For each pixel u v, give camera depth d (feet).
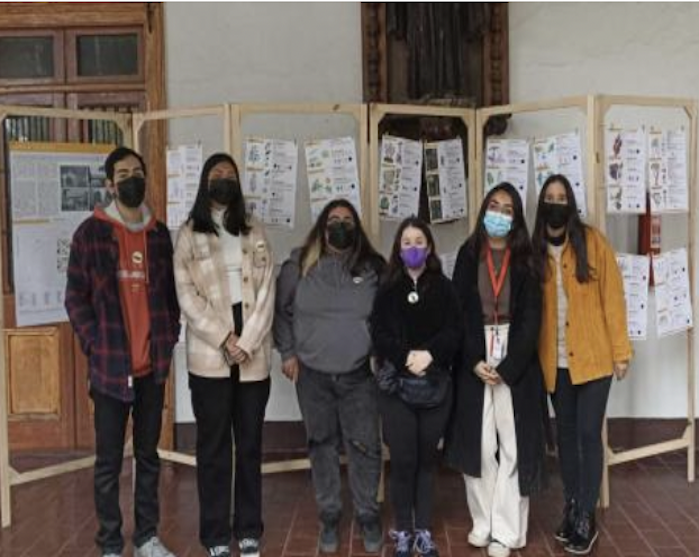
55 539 12.67
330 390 11.64
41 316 13.98
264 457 16.38
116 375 10.69
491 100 15.98
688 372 15.28
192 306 10.81
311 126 16.30
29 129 16.62
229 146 13.94
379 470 11.94
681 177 14.58
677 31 16.06
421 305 11.07
